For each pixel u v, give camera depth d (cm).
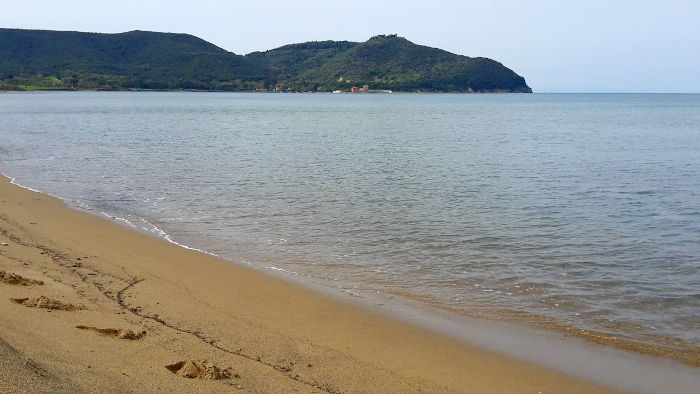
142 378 708
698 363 926
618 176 2934
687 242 1680
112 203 2162
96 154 3716
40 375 644
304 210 2069
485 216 1991
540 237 1725
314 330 1012
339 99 19200
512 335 1024
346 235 1730
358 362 888
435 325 1063
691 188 2583
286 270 1387
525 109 12600
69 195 2308
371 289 1262
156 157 3578
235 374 770
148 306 1055
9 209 1903
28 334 791
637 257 1527
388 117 8756
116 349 799
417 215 1998
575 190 2512
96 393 633
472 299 1210
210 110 10306
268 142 4625
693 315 1130
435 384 830
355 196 2336
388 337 998
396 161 3475
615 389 835
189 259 1436
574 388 836
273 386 751
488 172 3048
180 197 2294
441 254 1542
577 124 7412
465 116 9369
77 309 959
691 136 5512
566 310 1153
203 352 841
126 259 1398
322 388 775
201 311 1061
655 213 2064
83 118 7506
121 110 9694
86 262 1334
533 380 856
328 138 5059
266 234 1733
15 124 6288
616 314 1134
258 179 2744
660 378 872
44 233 1598
